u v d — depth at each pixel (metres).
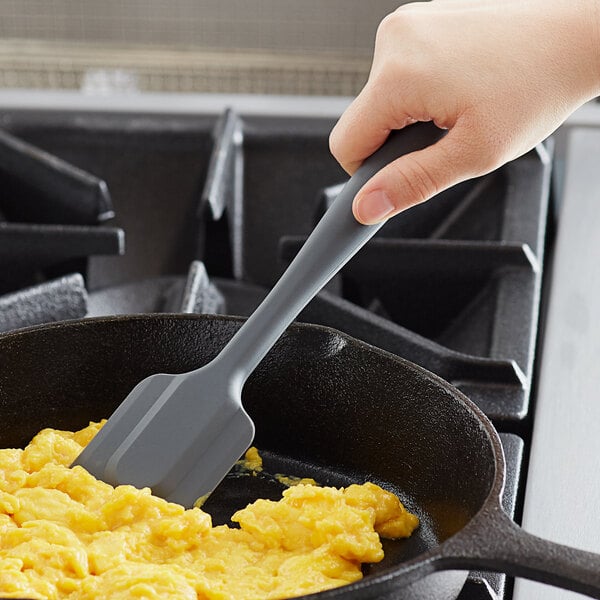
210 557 0.92
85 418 1.05
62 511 0.93
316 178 1.52
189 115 1.60
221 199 1.37
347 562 0.92
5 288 1.33
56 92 1.68
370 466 1.01
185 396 0.96
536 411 1.08
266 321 0.96
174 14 1.92
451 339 1.28
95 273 1.46
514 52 0.96
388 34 0.98
